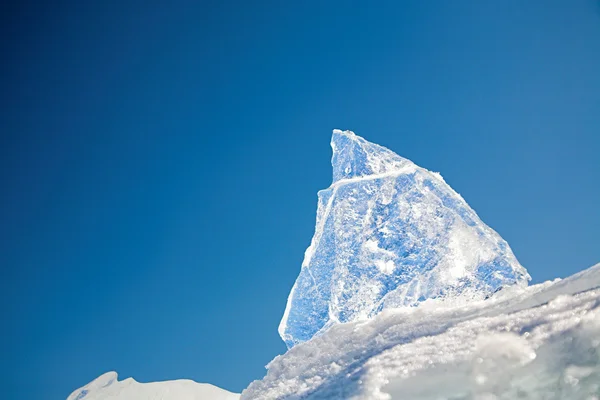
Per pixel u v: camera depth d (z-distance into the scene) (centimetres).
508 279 1535
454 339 1060
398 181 1798
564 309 973
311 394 1143
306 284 1794
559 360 885
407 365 1047
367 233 1755
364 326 1387
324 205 1903
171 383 1944
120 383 1995
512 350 948
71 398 1989
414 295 1602
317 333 1700
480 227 1658
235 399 1806
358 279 1703
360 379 1070
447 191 1750
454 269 1594
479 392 922
